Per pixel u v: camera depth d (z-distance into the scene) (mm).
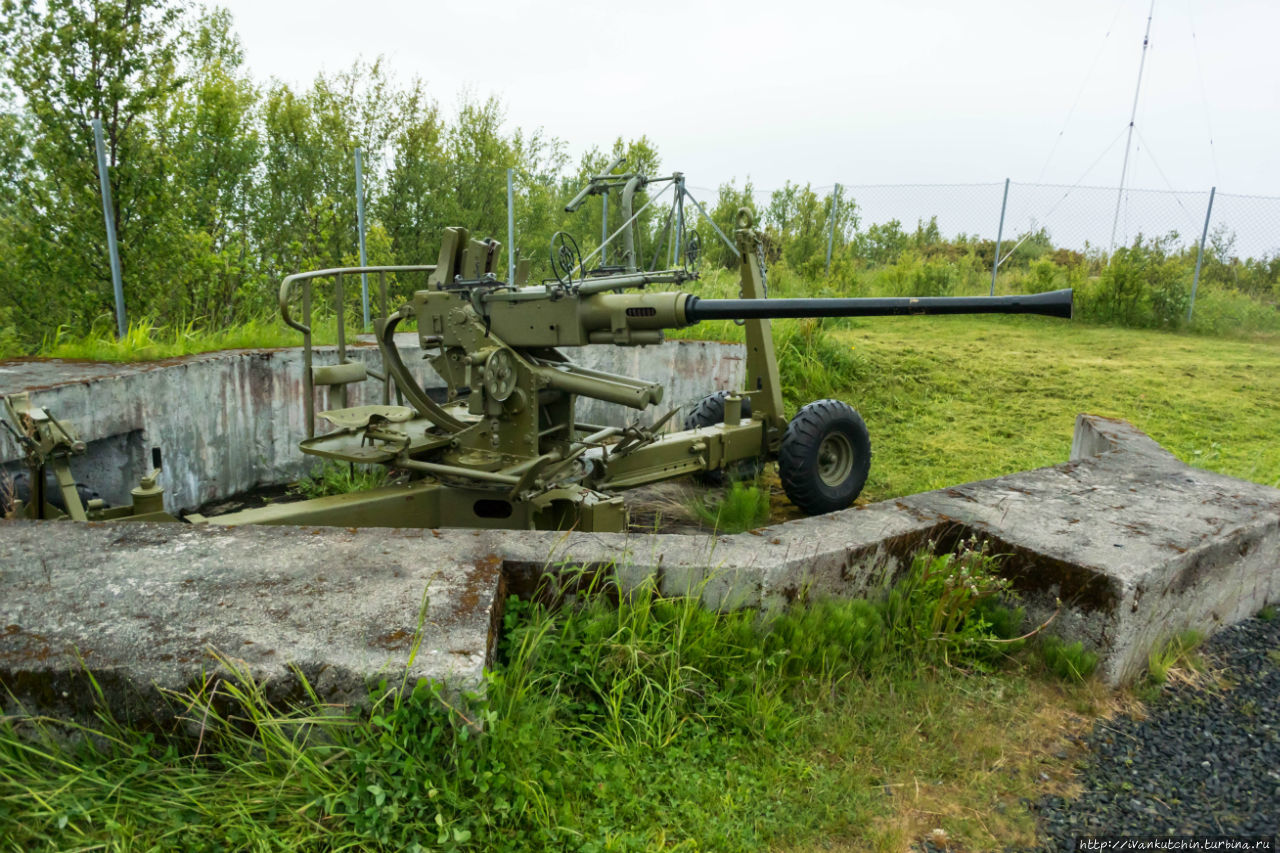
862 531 3625
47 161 7137
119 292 7047
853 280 15406
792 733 2871
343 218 11586
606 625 2979
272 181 11453
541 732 2537
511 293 4648
